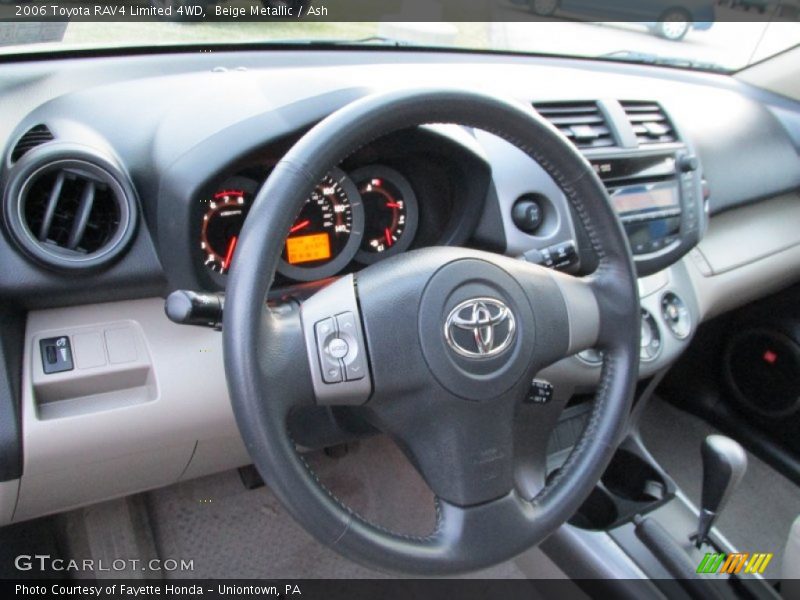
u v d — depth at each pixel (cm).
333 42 151
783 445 193
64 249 101
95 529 154
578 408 164
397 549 81
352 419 107
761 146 189
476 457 88
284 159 78
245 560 160
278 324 82
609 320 98
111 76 123
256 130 103
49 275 101
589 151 142
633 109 155
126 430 109
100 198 104
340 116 79
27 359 103
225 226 110
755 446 197
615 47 188
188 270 106
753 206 191
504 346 88
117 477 118
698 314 170
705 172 177
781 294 190
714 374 205
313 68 144
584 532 144
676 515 151
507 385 89
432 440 88
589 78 169
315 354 82
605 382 98
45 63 122
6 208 97
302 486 77
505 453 90
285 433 79
